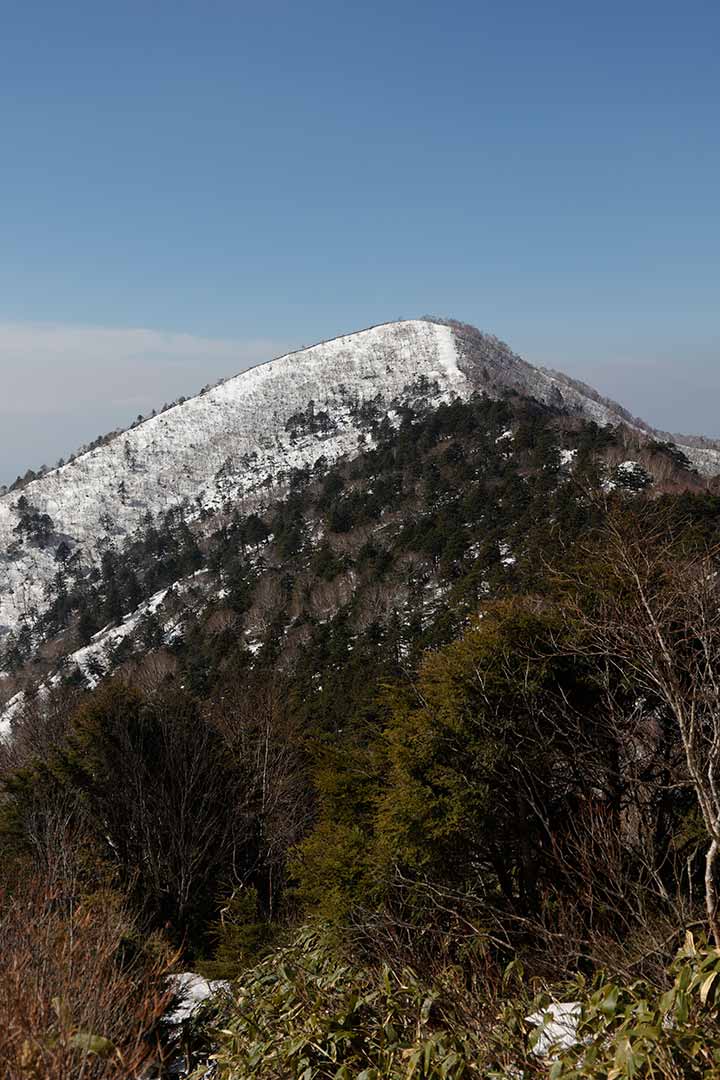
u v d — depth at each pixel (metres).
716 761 3.92
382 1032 3.75
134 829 15.80
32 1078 2.91
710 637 4.47
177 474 137.38
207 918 14.62
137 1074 3.43
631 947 4.22
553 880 7.41
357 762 10.09
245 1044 4.07
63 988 3.43
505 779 7.73
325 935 5.76
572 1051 3.02
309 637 52.41
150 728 17.80
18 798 16.00
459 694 8.18
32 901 4.32
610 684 7.55
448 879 8.13
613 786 7.14
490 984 4.13
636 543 5.02
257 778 19.31
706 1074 2.63
